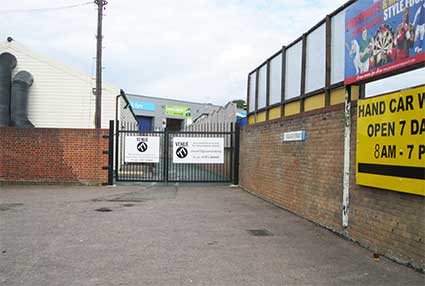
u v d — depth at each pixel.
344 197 7.52
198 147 17.38
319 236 7.72
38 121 23.47
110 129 16.81
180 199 13.00
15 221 8.98
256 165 14.11
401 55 5.81
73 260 6.02
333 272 5.50
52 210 10.52
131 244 7.02
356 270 5.58
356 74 7.08
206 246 6.93
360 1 6.99
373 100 6.52
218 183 17.80
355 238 7.17
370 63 6.62
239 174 17.06
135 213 10.22
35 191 14.60
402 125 5.76
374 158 6.45
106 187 16.22
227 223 9.01
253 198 13.39
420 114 5.39
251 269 5.65
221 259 6.14
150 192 14.84
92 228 8.33
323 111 8.65
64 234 7.75
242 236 7.72
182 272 5.50
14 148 16.59
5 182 16.58
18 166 16.61
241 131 16.83
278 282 5.11
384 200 6.27
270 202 12.31
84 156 16.72
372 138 6.52
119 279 5.19
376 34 6.46
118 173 18.20
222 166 20.72
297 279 5.22
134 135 17.22
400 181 5.78
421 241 5.41
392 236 6.06
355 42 7.13
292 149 10.55
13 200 12.29
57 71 23.69
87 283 5.03
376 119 6.41
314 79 9.70
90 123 23.83
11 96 22.02
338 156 7.94
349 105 7.41
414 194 5.53
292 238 7.55
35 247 6.75
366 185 6.68
